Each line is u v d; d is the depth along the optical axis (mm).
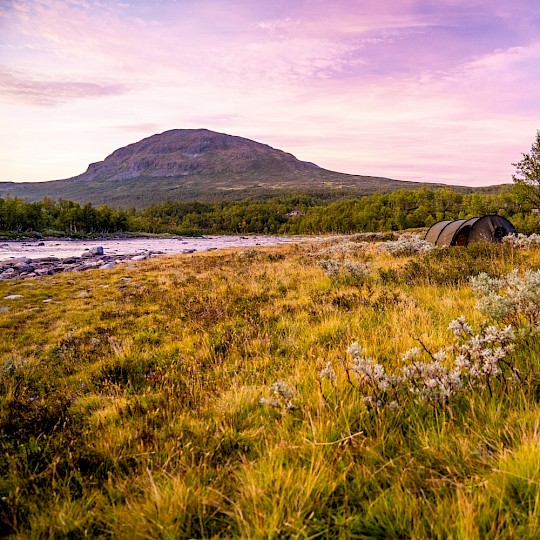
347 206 147250
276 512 2184
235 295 10820
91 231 104625
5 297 13727
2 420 4023
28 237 74438
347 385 3799
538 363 3648
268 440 3178
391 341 5176
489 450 2629
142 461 3049
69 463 3125
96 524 2498
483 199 105688
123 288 15062
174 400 4191
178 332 7695
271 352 5805
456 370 3469
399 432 3010
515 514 2084
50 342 8203
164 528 2230
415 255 15023
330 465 2611
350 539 2133
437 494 2252
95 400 4598
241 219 182750
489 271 9414
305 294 9906
